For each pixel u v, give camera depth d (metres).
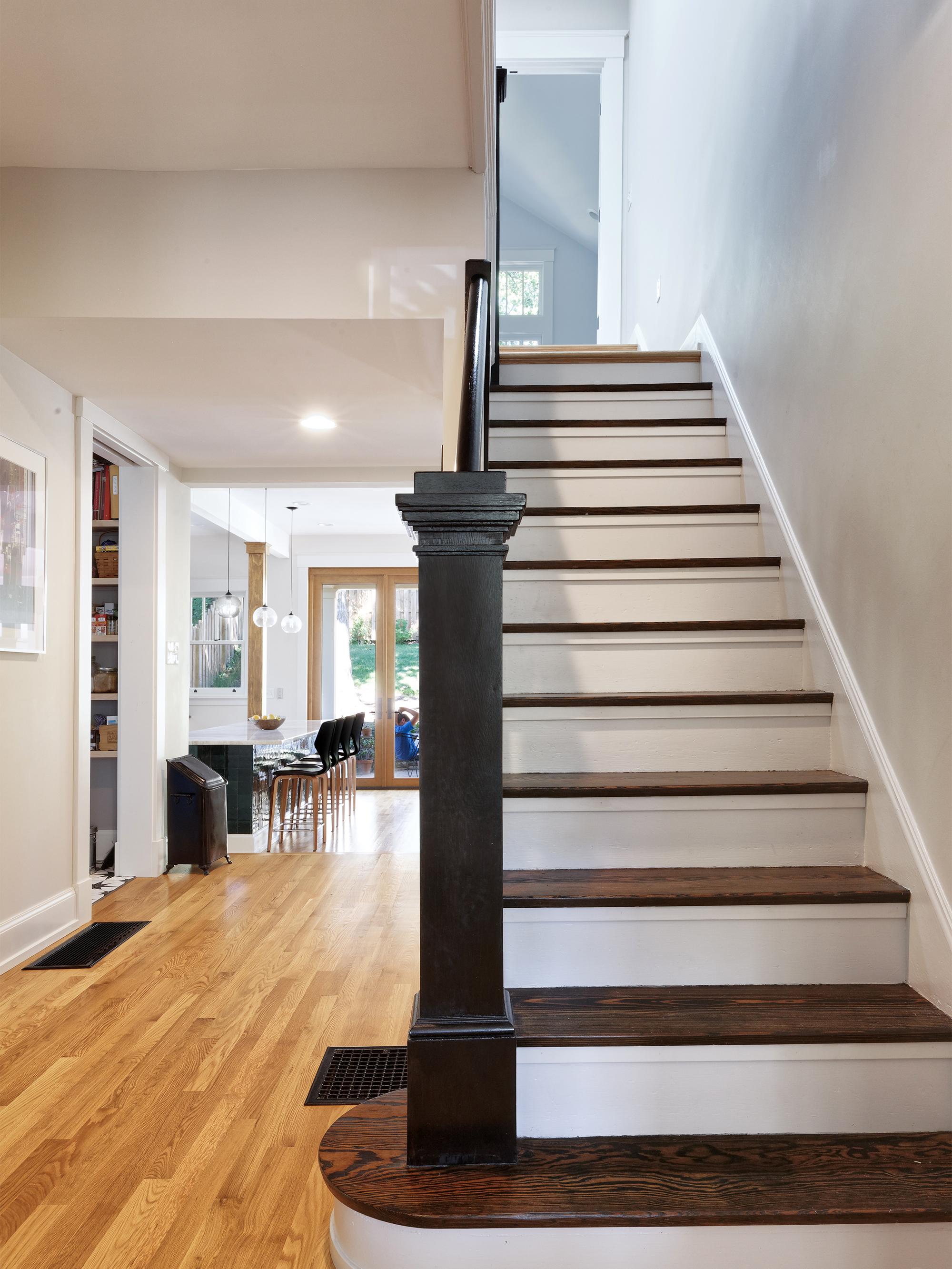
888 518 2.10
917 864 1.92
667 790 2.16
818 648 2.55
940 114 1.87
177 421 4.66
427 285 3.15
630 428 3.64
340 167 3.16
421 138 2.97
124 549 5.32
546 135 8.77
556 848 2.17
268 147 3.02
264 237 3.15
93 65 2.58
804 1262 1.54
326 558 10.91
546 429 3.63
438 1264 1.55
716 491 3.42
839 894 1.94
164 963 3.62
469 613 1.67
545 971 1.96
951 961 1.79
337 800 8.18
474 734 1.68
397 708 10.88
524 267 10.73
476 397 1.91
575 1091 1.75
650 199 5.74
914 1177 1.60
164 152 3.05
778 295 3.02
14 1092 2.50
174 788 5.30
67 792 4.06
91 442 4.27
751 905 1.95
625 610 2.94
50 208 3.14
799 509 2.77
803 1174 1.61
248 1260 1.76
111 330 3.26
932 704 1.88
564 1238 1.54
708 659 2.69
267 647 10.86
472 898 1.69
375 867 5.48
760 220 3.25
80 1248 1.80
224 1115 2.36
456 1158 1.68
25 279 3.13
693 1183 1.59
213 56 2.55
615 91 6.90
